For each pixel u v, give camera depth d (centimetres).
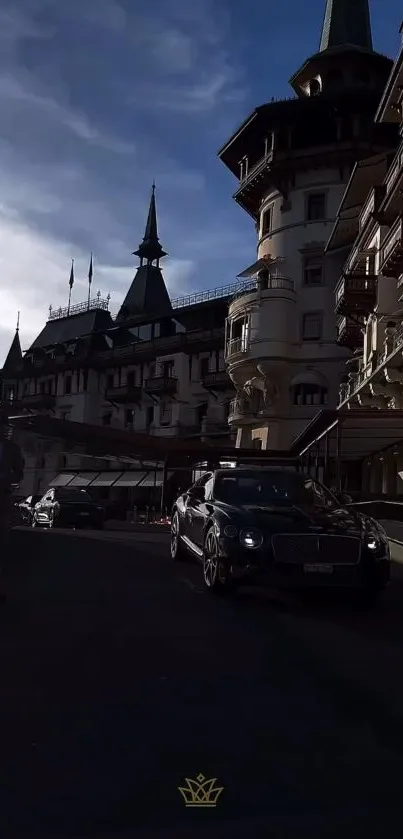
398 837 339
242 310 4722
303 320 4572
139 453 3450
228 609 879
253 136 4788
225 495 1068
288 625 795
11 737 455
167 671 608
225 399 5906
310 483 1107
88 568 1290
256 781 396
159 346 6425
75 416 7119
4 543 970
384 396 3125
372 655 674
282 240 4662
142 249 7994
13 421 2958
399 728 483
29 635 738
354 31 4828
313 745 450
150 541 1966
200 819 351
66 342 7419
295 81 4825
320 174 4531
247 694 550
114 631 757
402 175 2294
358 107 4384
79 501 2909
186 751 436
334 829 345
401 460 2869
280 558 860
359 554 871
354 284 3097
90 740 451
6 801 367
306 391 4559
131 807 362
